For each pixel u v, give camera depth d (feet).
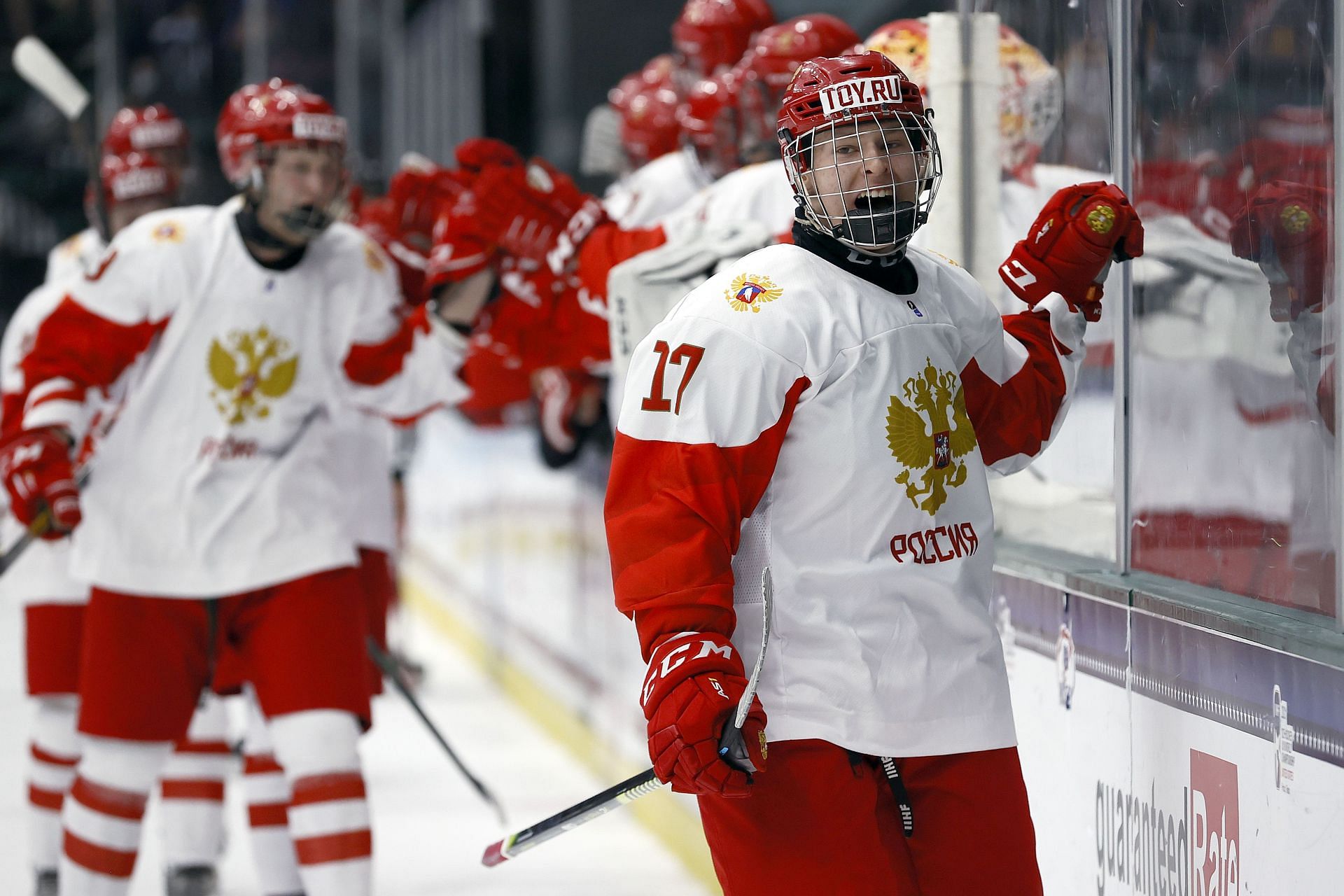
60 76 41.19
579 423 50.72
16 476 33.65
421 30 81.15
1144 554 26.58
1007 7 30.89
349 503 36.78
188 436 35.04
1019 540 31.99
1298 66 21.49
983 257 32.19
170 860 43.42
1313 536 21.47
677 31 42.83
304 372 35.73
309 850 34.24
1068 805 28.07
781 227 33.58
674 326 21.27
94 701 35.17
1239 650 21.79
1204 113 24.08
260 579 34.99
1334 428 20.88
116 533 35.12
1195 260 24.47
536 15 68.90
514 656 73.97
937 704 21.15
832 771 20.84
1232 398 23.49
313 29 91.04
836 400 20.92
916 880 21.72
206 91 94.22
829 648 20.97
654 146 49.42
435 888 46.55
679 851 48.78
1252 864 21.49
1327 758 19.62
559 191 35.73
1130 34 26.35
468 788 58.54
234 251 35.12
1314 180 21.22
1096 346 27.91
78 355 34.24
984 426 23.77
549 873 47.93
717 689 19.71
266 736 40.60
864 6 50.55
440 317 36.73
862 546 20.99
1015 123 30.86
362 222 46.44
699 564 20.35
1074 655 27.61
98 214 41.78
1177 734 23.68
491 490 77.66
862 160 21.11
